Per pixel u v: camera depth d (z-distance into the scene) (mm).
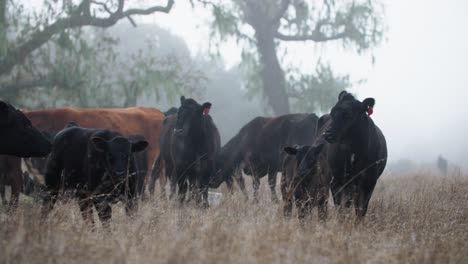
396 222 12758
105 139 13406
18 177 17859
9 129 13797
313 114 21609
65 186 13680
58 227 10484
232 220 11586
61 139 14008
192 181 20438
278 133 22172
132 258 8852
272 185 20812
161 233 10555
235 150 23578
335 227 11352
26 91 41469
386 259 9352
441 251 10266
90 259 8844
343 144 15016
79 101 41406
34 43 41125
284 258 8844
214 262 8617
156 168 24344
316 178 14422
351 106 14766
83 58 42906
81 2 43031
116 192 13133
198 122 20000
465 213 14234
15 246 8836
